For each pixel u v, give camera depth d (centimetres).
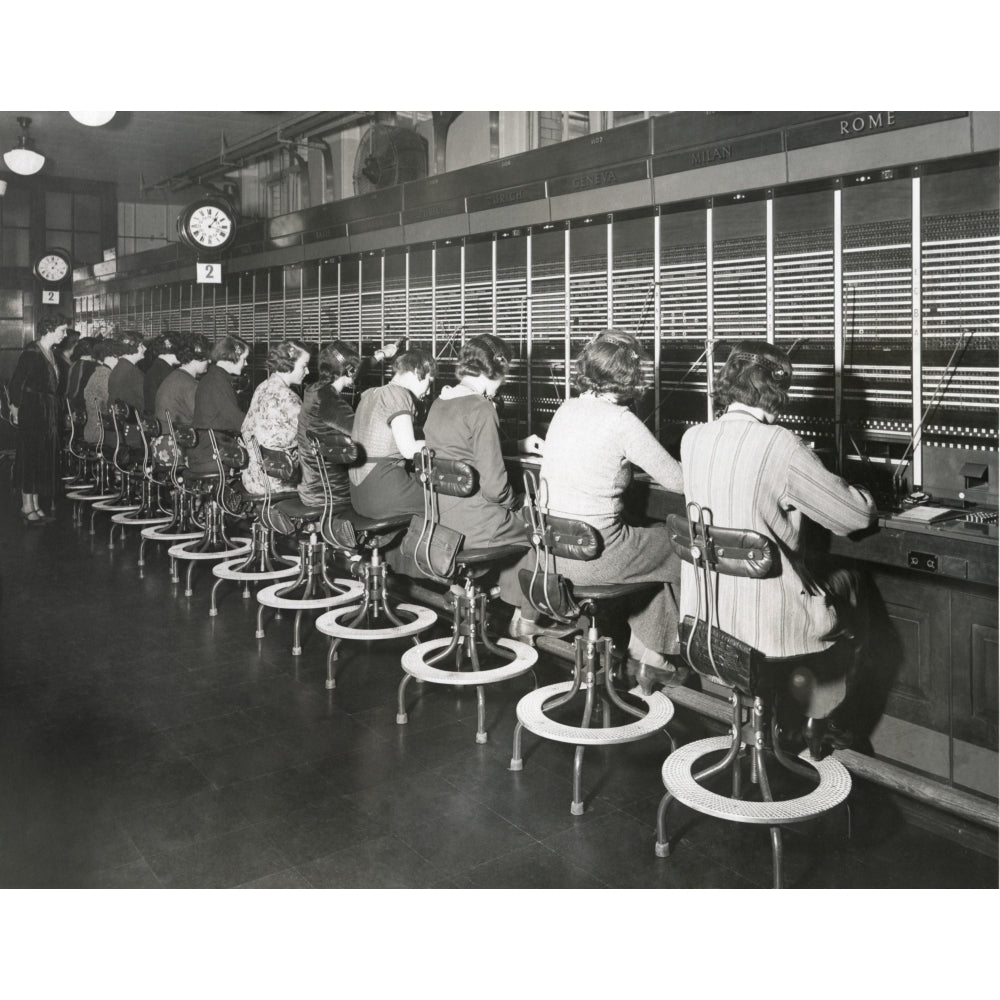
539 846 250
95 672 385
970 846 248
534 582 286
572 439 282
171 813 267
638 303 429
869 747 293
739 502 230
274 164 968
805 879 234
